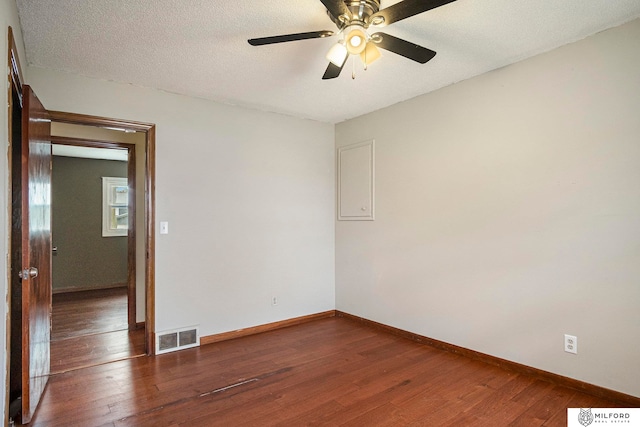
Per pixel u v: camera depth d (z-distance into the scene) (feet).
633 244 7.27
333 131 14.70
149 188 10.52
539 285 8.64
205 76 9.72
